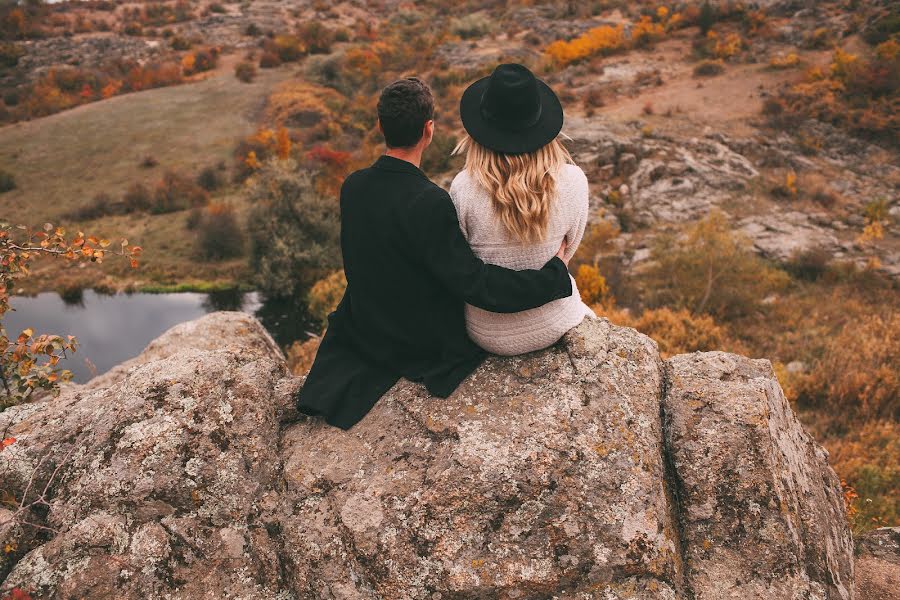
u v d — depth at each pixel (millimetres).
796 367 14414
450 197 2346
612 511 2250
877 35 39688
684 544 2432
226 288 28516
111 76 68500
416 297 2467
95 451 2492
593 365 2596
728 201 28062
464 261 2223
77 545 2234
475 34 66125
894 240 24297
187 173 41562
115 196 38438
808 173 30047
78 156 45000
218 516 2389
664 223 26734
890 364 12773
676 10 54938
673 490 2551
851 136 32406
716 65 40750
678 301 19297
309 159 38625
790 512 2467
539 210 2240
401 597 2164
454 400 2555
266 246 28891
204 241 31000
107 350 23859
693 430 2625
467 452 2365
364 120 50562
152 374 2730
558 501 2268
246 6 97500
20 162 43969
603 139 31125
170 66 68125
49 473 2561
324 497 2393
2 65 75312
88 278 29156
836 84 35312
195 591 2242
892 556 3311
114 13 97438
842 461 9055
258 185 30203
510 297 2270
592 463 2326
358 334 2719
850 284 21328
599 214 27203
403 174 2322
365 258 2424
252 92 57562
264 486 2488
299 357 11648
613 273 22031
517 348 2621
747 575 2338
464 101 2361
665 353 14148
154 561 2242
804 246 23719
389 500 2316
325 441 2584
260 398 2711
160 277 29344
